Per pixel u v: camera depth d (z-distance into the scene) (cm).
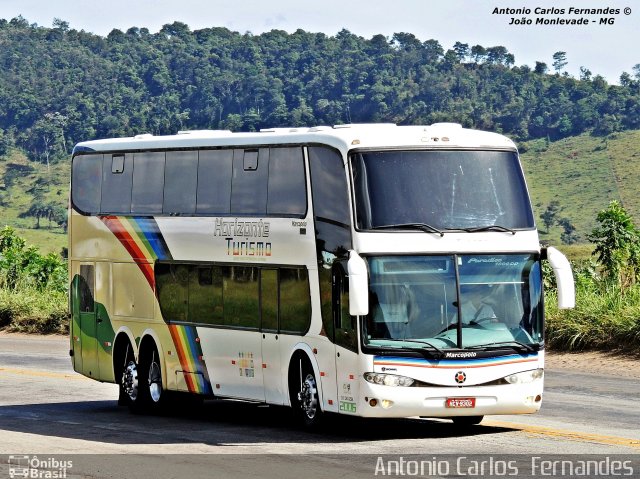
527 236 2623
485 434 2619
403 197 2578
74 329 3734
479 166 2642
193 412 3400
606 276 4928
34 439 2759
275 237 2844
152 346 3372
